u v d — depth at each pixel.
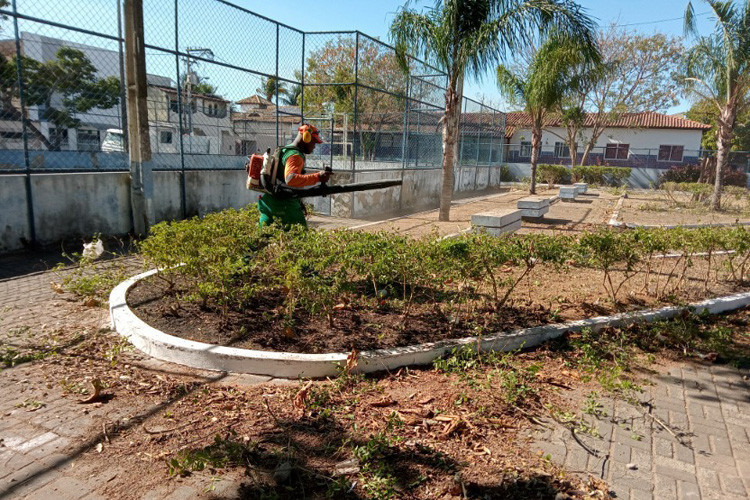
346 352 4.00
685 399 3.71
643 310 5.32
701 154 37.00
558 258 5.03
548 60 15.95
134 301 5.08
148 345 4.20
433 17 11.41
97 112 12.47
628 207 17.58
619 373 3.99
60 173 8.42
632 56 33.94
